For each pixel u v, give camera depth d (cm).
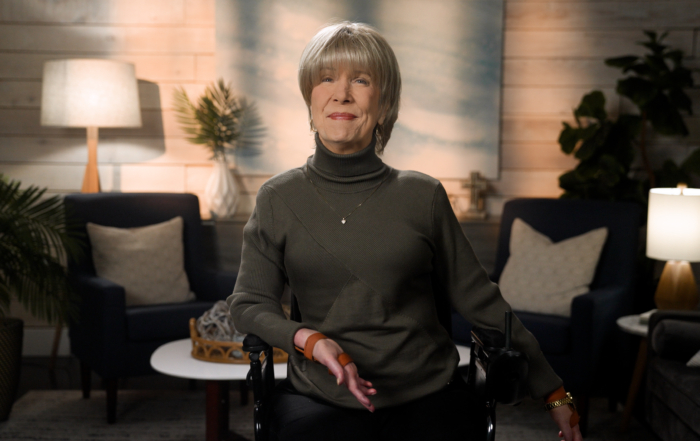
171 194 328
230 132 359
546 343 254
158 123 363
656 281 327
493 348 113
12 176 364
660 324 219
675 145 358
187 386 314
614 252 293
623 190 331
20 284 258
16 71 359
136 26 360
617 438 251
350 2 356
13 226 251
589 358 247
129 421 263
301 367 122
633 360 303
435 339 121
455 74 357
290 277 121
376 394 115
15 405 280
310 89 120
